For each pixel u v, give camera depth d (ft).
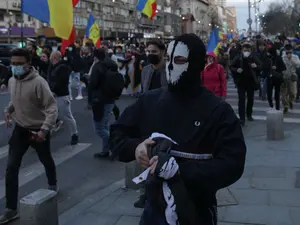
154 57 18.40
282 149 25.21
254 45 42.14
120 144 7.91
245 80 32.63
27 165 23.75
